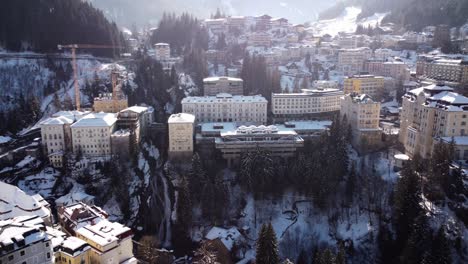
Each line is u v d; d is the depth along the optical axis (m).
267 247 119.75
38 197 147.88
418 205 145.38
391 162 193.25
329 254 117.69
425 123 180.62
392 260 144.00
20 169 198.50
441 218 144.50
